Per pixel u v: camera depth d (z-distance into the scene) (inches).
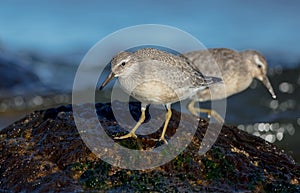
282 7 1125.1
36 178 421.4
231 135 480.7
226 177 422.6
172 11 1113.4
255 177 426.0
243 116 762.8
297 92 820.0
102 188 402.3
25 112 802.8
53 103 833.5
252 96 808.9
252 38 1031.0
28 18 1105.4
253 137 489.4
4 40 1027.3
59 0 1160.2
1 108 807.7
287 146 697.6
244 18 1093.1
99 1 1153.4
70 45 1031.0
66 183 408.8
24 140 469.1
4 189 426.0
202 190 404.8
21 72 896.3
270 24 1075.3
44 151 445.4
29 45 1019.9
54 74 919.0
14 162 443.8
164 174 417.1
